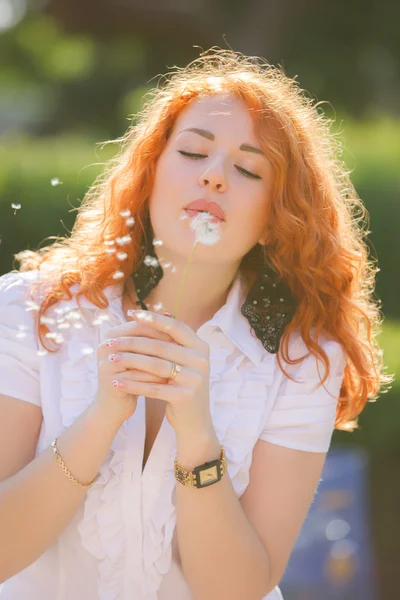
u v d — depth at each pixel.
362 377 3.02
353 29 26.41
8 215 10.03
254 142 2.76
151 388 2.45
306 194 2.90
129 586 2.66
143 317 2.48
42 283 2.85
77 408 2.71
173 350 2.47
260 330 2.89
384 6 26.22
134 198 2.86
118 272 2.59
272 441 2.83
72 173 10.31
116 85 26.95
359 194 11.01
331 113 25.16
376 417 6.85
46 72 34.72
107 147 12.02
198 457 2.53
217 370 2.83
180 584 2.71
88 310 2.82
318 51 26.27
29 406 2.73
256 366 2.85
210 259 2.75
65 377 2.72
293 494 2.82
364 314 3.04
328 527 5.45
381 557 6.68
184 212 2.71
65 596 2.69
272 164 2.78
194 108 2.80
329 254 2.94
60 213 10.11
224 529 2.57
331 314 2.98
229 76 2.86
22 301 2.80
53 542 2.69
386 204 10.95
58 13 27.05
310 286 2.92
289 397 2.86
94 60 28.23
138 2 26.06
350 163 11.43
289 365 2.90
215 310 2.95
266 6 25.52
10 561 2.55
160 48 27.33
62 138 23.59
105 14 26.45
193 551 2.59
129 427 2.72
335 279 2.96
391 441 6.84
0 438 2.70
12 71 34.62
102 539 2.65
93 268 2.85
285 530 2.79
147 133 2.85
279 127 2.79
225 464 2.57
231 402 2.79
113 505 2.66
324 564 5.38
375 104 26.73
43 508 2.51
